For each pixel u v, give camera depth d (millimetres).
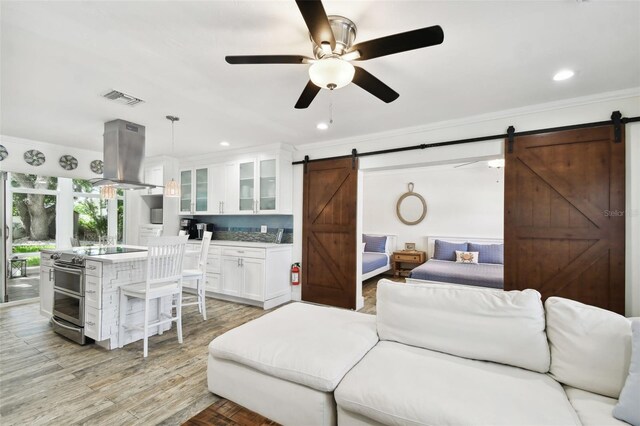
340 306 4246
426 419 1240
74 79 2402
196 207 5449
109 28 1771
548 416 1195
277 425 1470
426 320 1871
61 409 1930
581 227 2760
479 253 5402
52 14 1638
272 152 4535
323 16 1368
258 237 5184
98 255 3016
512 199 3053
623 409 1196
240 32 1814
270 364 1683
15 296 4613
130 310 3010
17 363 2543
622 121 2613
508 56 2074
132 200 5762
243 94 2695
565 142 2840
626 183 2604
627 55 2053
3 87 2549
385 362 1649
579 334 1511
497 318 1703
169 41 1903
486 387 1396
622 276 2602
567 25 1738
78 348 2852
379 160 3941
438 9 1614
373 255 6125
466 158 3354
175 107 2994
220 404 1748
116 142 3385
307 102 2150
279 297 4473
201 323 3619
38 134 4004
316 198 4492
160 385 2221
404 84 2500
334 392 1496
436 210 6344
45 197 5793
